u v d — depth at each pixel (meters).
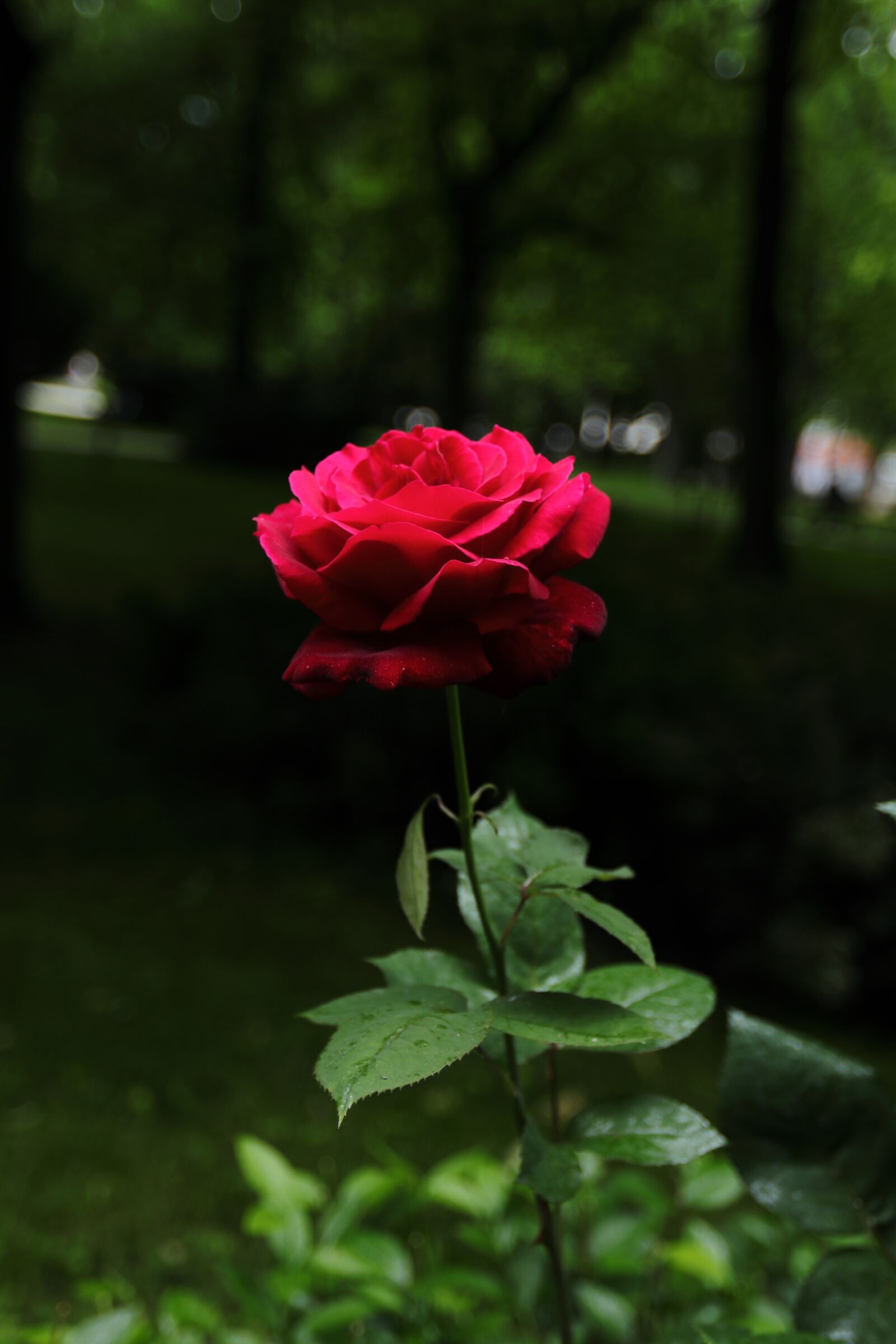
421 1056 0.73
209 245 24.19
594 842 5.17
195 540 15.52
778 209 14.90
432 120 17.58
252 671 6.55
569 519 0.85
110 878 5.38
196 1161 3.26
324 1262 1.55
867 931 4.82
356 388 27.14
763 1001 4.95
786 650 6.73
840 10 15.22
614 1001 0.99
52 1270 2.70
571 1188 0.88
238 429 25.20
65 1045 3.86
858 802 4.83
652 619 6.61
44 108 21.86
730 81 15.93
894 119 19.88
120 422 35.72
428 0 15.86
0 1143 3.26
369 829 5.84
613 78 18.05
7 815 5.98
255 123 23.25
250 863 5.70
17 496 9.76
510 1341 1.53
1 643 9.19
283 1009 4.29
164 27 23.30
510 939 1.04
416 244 20.31
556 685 5.32
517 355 33.31
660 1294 1.68
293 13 18.61
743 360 15.73
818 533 28.80
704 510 29.20
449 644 0.82
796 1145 1.03
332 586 0.85
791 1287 1.66
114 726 7.47
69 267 24.88
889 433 42.47
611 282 20.58
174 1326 1.51
